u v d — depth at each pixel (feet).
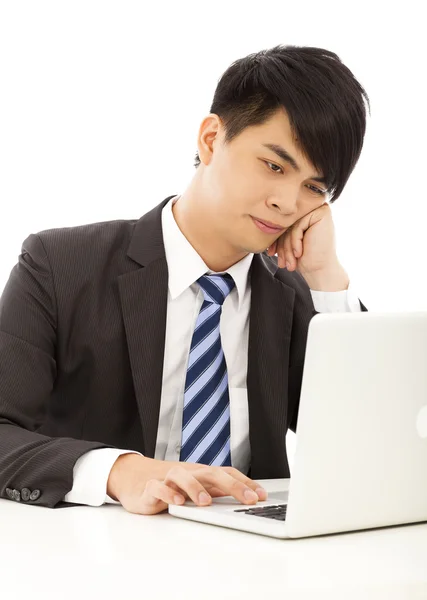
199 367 7.29
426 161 14.83
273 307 7.55
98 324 7.04
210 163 7.01
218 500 5.43
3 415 6.53
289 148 6.46
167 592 3.69
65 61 13.29
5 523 5.03
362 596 3.85
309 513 4.61
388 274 14.96
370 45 14.71
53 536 4.67
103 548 4.40
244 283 7.61
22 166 13.16
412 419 4.97
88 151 13.41
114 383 7.11
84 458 5.71
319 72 6.52
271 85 6.47
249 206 6.70
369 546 4.56
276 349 7.47
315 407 4.55
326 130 6.43
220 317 7.49
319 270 7.84
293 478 4.57
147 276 7.13
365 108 6.70
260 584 3.81
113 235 7.38
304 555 4.33
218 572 3.99
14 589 3.72
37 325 6.89
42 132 13.23
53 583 3.79
